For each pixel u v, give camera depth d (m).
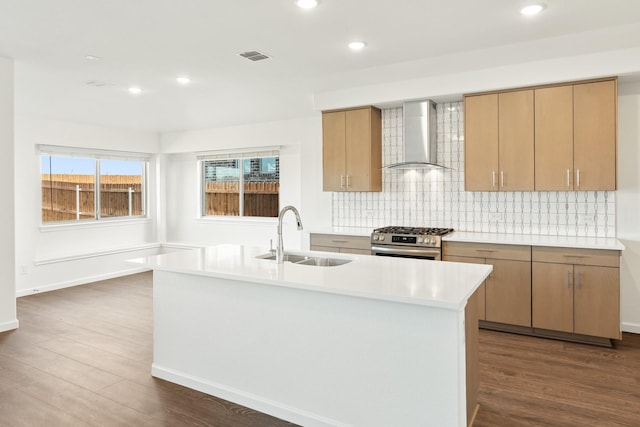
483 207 4.70
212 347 2.88
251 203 6.99
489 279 4.12
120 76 4.36
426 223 5.02
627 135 4.04
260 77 4.48
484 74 4.22
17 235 5.52
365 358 2.31
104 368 3.31
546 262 3.87
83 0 2.73
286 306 2.56
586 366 3.30
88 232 6.56
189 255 3.27
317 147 5.98
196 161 7.41
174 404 2.76
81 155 6.43
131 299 5.38
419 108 4.67
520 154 4.15
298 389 2.54
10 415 2.62
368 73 4.40
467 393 2.35
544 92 4.03
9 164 4.08
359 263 2.88
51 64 3.99
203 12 2.94
